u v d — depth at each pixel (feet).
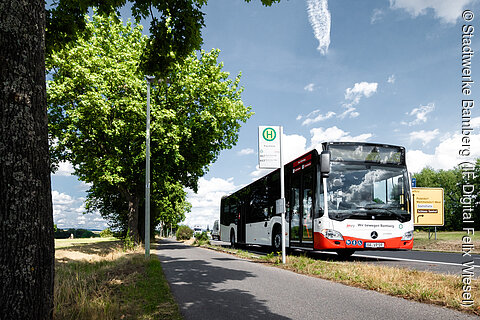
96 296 16.70
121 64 67.05
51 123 65.98
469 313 14.89
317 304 17.12
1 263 9.92
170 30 25.05
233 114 77.56
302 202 42.16
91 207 92.99
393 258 43.27
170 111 69.26
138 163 71.36
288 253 48.24
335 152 38.63
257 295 19.44
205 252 60.29
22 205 10.23
